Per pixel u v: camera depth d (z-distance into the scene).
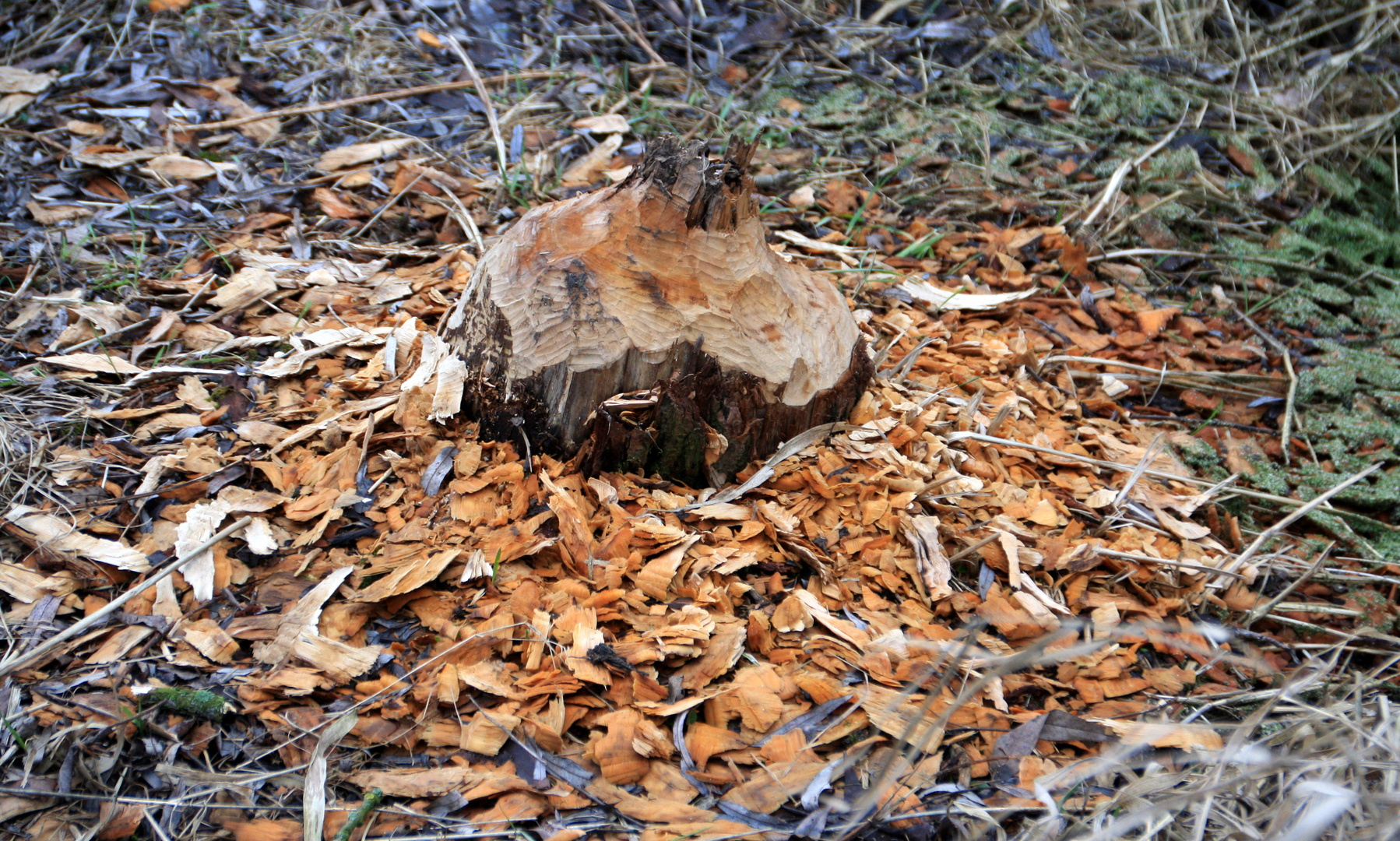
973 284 3.36
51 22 3.99
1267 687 2.08
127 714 1.68
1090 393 3.00
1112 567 2.24
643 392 2.06
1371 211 4.14
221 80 3.90
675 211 2.09
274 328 2.68
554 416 2.10
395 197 3.37
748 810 1.62
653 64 4.39
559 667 1.79
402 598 1.89
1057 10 4.96
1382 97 4.57
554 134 3.88
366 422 2.20
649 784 1.67
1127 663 2.05
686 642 1.83
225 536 1.96
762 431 2.19
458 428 2.21
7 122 3.47
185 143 3.54
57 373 2.43
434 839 1.55
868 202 3.71
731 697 1.80
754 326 2.12
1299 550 2.57
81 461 2.17
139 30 4.06
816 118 4.22
